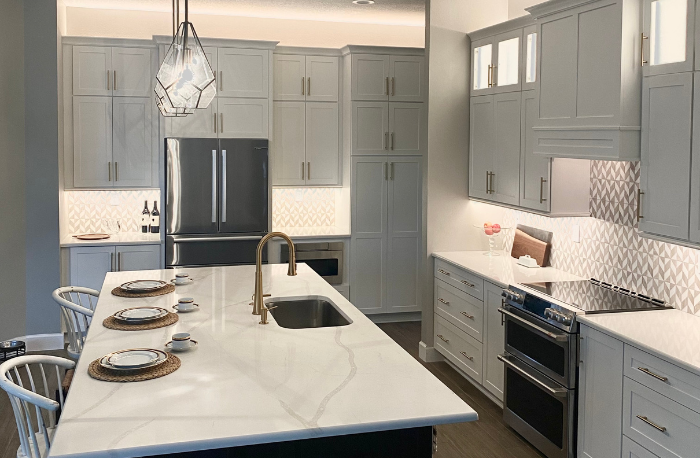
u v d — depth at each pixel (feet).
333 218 24.44
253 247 21.30
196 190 20.67
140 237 21.43
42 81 18.90
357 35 24.21
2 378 8.14
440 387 7.67
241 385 7.66
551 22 13.19
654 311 11.66
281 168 22.58
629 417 10.26
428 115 17.71
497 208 18.53
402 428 6.87
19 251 19.10
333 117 22.85
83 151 20.85
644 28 10.95
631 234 13.02
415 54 22.53
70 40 20.43
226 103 21.33
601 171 13.89
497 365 14.75
